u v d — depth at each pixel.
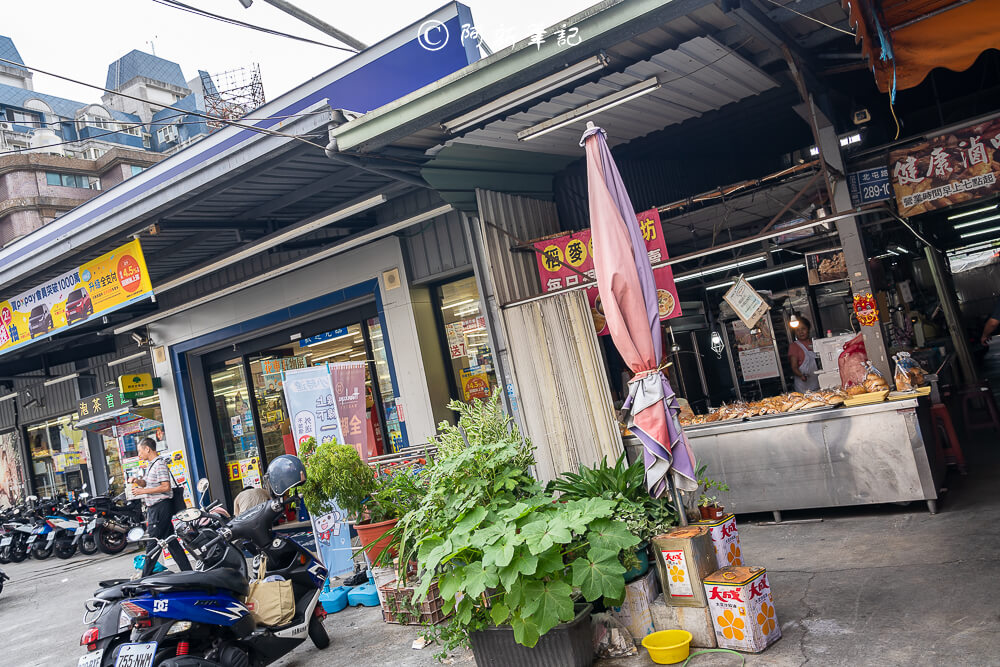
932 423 5.57
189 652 4.03
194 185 6.68
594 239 4.06
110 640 3.83
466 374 8.62
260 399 10.87
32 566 12.26
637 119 6.33
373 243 8.85
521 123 5.80
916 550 4.31
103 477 14.31
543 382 6.70
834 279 6.74
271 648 4.31
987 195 5.39
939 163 5.48
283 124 5.96
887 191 5.65
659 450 3.85
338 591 5.75
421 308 8.62
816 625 3.55
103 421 12.41
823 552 4.63
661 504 4.07
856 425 5.17
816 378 7.45
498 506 3.87
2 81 42.94
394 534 4.64
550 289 6.74
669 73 5.38
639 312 3.92
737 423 5.62
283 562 4.83
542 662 3.51
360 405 6.88
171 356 11.47
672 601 3.63
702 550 3.63
